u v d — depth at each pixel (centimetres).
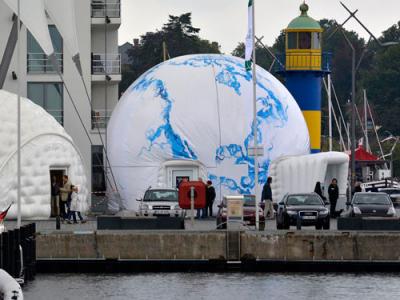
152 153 11188
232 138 11169
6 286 5222
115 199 11369
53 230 7931
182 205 8400
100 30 12350
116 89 12375
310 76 12794
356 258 7662
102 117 12169
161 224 8081
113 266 7738
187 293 6856
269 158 11200
